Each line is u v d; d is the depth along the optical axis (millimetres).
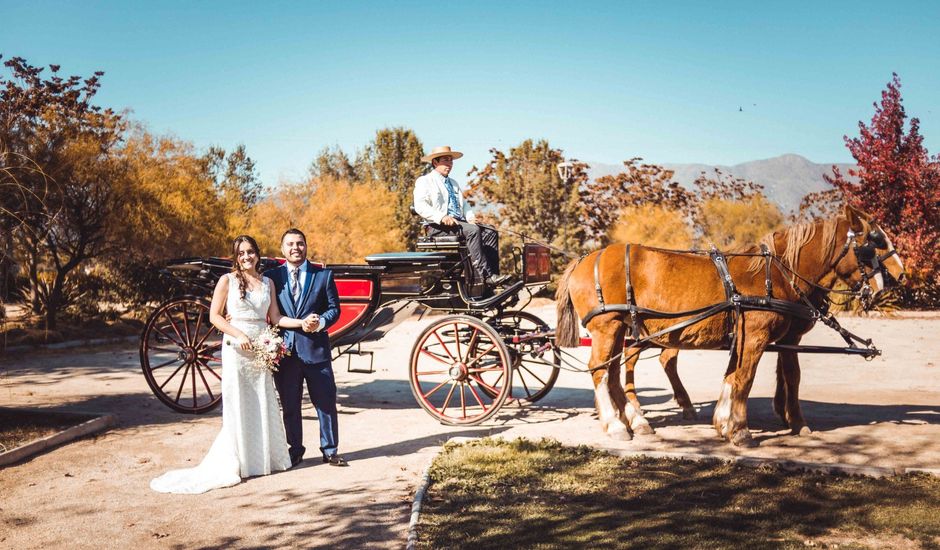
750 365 7086
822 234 7168
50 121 17750
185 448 7398
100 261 21531
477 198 37250
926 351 14875
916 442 7125
